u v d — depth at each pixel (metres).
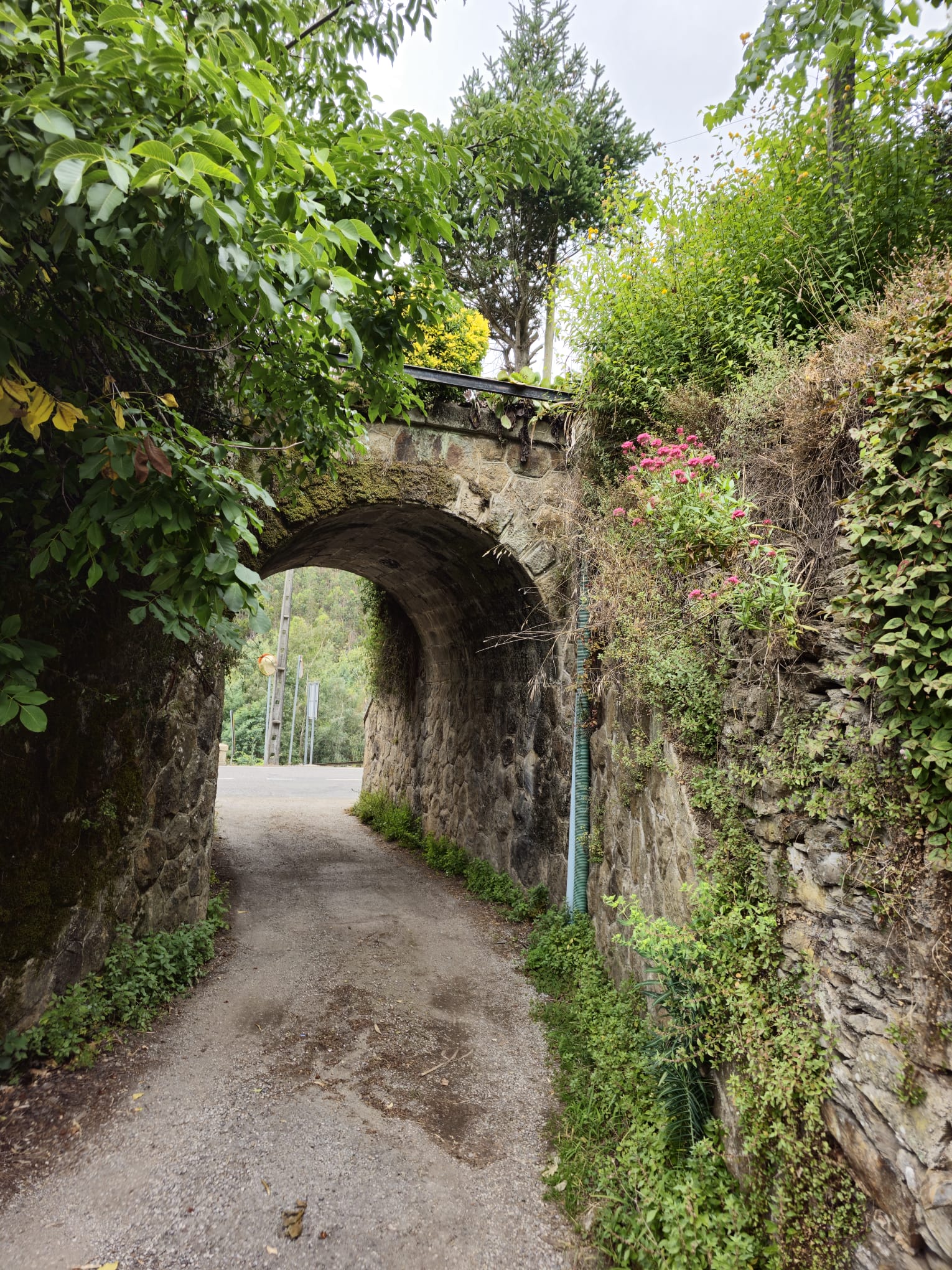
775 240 3.69
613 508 4.54
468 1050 3.57
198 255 1.74
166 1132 2.76
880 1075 1.71
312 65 3.04
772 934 2.24
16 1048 3.03
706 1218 2.06
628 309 4.44
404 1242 2.28
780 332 3.45
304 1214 2.37
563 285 4.89
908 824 1.74
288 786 13.79
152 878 4.07
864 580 1.90
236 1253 2.18
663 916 3.04
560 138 3.26
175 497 2.16
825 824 2.07
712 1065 2.45
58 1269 2.09
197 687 4.49
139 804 3.92
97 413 2.16
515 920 5.54
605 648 4.18
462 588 6.82
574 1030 3.65
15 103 1.47
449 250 10.72
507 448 5.52
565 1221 2.41
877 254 3.36
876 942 1.80
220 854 7.27
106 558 2.36
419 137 2.57
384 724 10.30
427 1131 2.88
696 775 2.85
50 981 3.29
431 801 8.27
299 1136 2.78
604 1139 2.70
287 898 5.91
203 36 1.73
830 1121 1.87
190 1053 3.38
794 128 3.85
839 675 2.07
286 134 1.92
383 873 7.00
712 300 3.93
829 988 1.96
